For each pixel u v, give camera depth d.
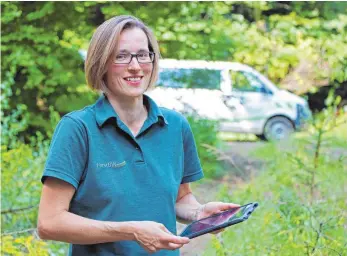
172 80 11.44
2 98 7.36
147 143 2.68
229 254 4.30
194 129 9.68
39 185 5.59
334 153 5.90
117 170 2.59
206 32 11.13
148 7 10.95
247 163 8.58
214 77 11.73
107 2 11.22
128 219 2.59
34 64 10.61
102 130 2.61
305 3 12.59
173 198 2.69
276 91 13.71
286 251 4.12
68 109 10.94
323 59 11.87
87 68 2.69
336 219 4.45
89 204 2.58
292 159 5.61
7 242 4.29
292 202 4.74
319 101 14.53
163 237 2.44
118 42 2.63
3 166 5.71
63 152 2.55
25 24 10.92
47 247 4.80
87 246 2.63
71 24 10.98
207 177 8.72
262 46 11.96
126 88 2.64
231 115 12.04
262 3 12.27
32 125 10.73
